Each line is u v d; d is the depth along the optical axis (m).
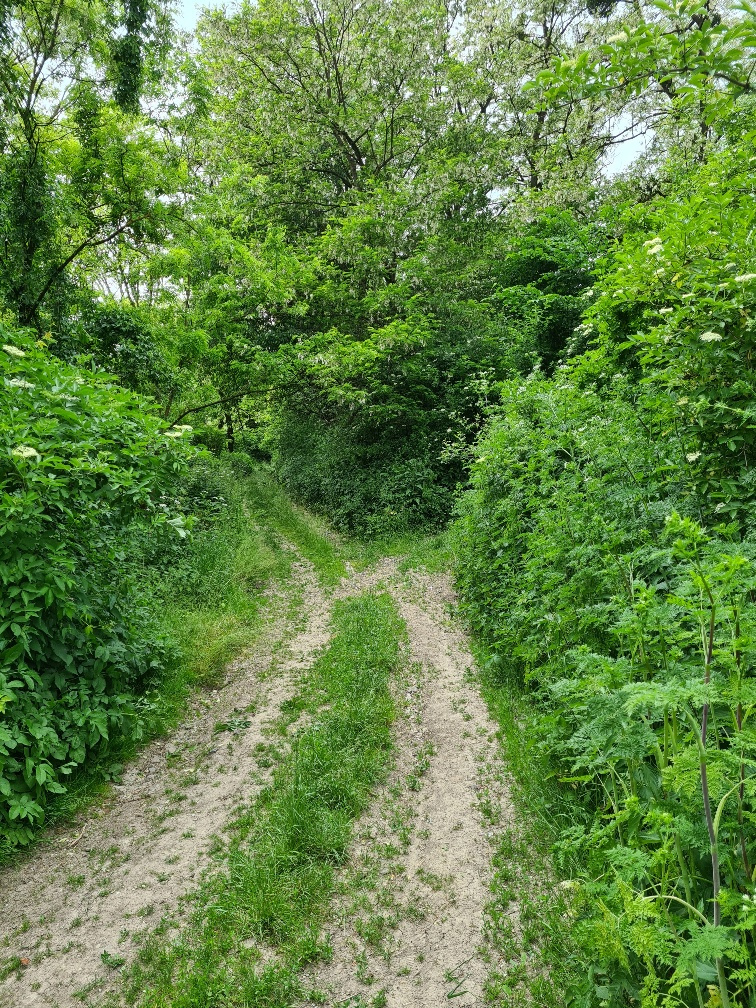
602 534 3.58
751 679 1.78
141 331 9.59
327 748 4.10
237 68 14.98
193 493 9.69
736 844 2.01
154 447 4.66
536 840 3.17
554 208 10.56
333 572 8.44
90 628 4.23
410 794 3.78
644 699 1.73
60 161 9.95
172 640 5.48
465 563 6.71
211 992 2.48
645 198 12.05
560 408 4.54
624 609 2.70
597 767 3.00
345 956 2.68
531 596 4.39
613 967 2.11
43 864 3.35
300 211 15.22
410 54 14.05
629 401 4.25
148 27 9.51
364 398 11.00
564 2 15.15
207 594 7.01
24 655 3.89
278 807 3.59
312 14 14.99
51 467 4.02
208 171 13.19
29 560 3.85
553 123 14.48
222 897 3.00
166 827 3.64
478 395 11.03
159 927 2.89
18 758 3.68
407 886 3.06
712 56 2.35
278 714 4.83
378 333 11.08
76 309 9.65
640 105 12.20
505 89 15.55
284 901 2.93
